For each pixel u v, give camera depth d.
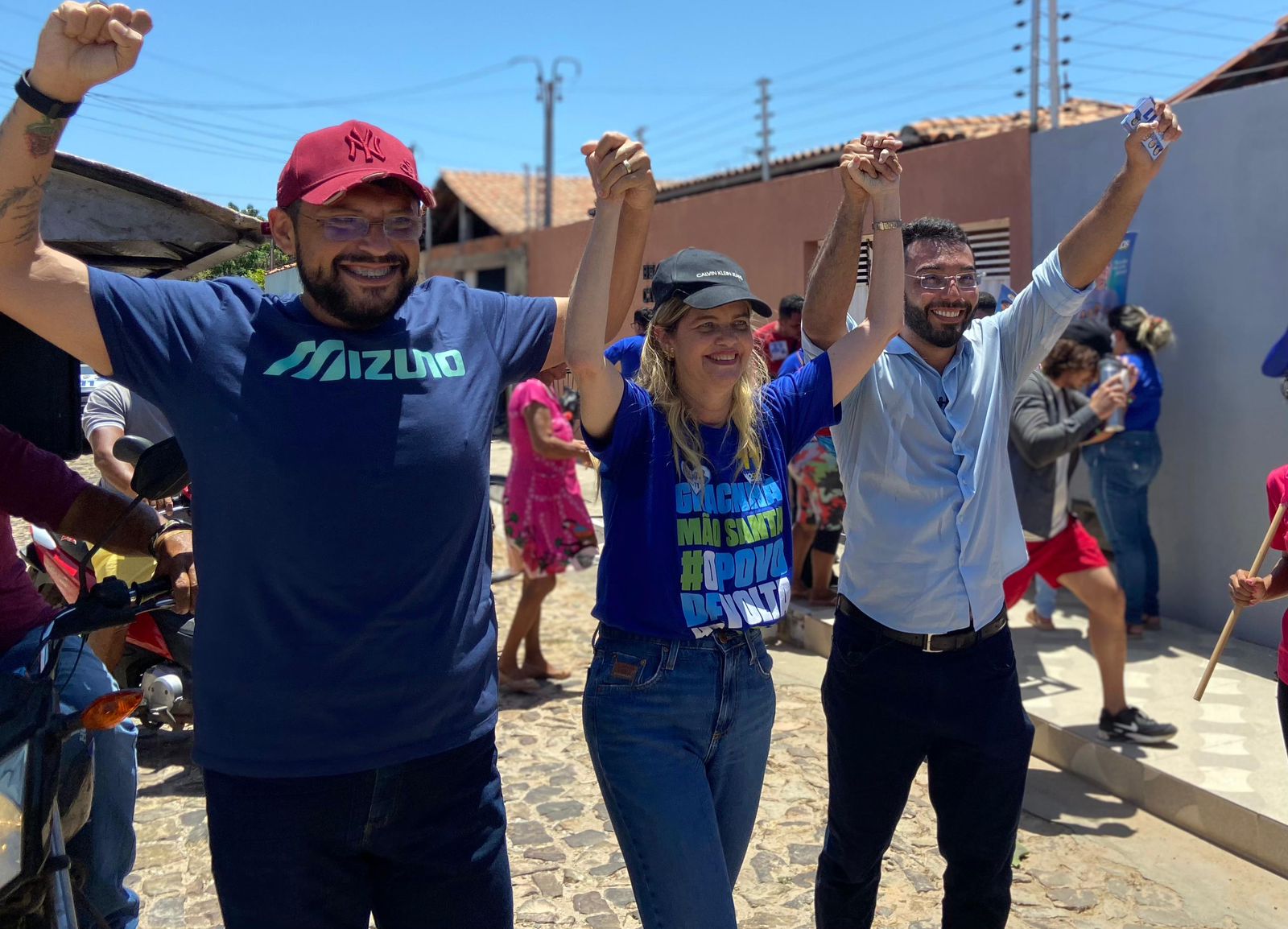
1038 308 2.98
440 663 2.10
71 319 1.93
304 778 2.01
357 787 2.04
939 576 2.75
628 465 2.46
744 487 2.49
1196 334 6.08
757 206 10.34
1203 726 4.68
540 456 5.38
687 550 2.41
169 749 4.89
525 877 3.77
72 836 2.46
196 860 3.88
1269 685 5.17
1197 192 6.04
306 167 2.02
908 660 2.77
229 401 1.98
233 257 3.13
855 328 2.70
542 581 5.62
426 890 2.17
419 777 2.11
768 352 6.51
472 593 2.18
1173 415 6.24
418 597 2.06
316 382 2.02
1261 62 7.96
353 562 2.00
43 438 2.70
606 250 2.28
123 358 1.99
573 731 5.11
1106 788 4.46
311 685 1.99
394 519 2.03
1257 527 5.82
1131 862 3.88
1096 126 6.86
